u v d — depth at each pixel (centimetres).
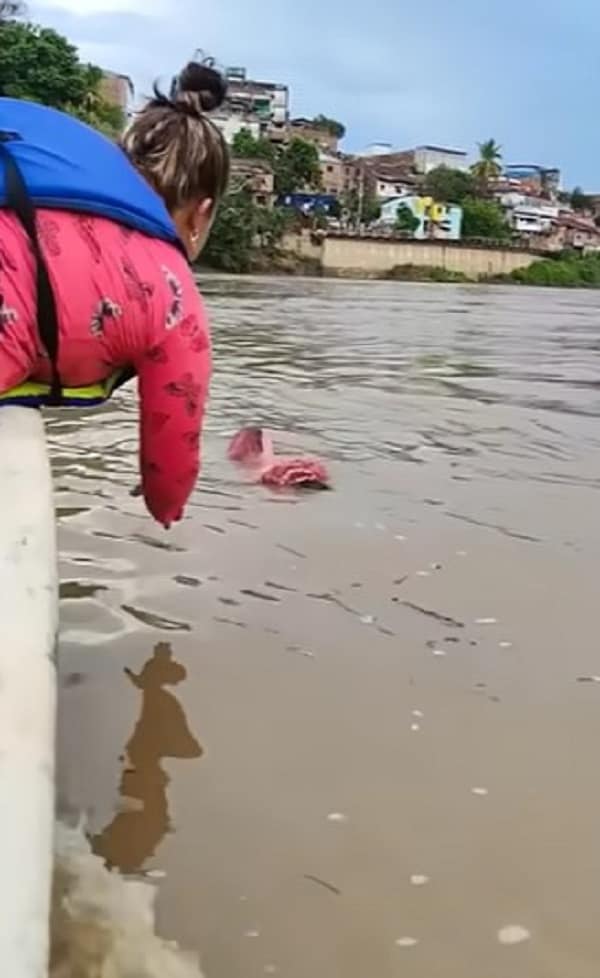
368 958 179
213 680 278
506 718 264
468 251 7969
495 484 507
